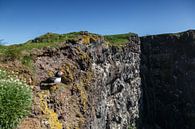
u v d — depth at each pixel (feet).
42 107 64.59
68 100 73.05
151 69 176.86
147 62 177.37
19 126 56.49
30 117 61.00
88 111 78.38
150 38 178.50
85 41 94.22
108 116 115.85
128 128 139.95
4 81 54.13
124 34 152.87
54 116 66.03
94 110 85.51
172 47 175.01
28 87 57.98
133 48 151.94
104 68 109.91
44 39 97.91
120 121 128.16
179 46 174.40
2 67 67.26
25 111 54.08
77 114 73.15
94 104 85.92
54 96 69.56
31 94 57.88
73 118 71.41
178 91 172.96
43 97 67.05
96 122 88.22
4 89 52.24
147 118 172.04
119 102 128.67
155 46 177.47
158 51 176.65
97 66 102.01
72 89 76.23
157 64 176.35
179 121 172.45
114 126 122.42
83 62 85.71
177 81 173.47
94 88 86.79
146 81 175.32
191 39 172.14
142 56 177.17
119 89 129.49
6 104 50.80
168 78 174.70
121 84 130.72
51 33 102.68
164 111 174.40
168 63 175.01
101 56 105.81
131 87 146.00
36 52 76.54
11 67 68.59
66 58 82.38
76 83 78.48
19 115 52.70
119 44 136.67
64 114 69.67
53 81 72.28
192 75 171.42
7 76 60.03
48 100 67.97
